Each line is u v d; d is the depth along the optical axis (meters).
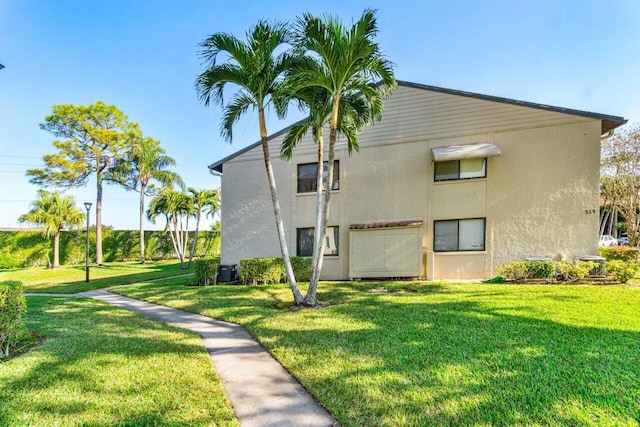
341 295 9.88
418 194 12.86
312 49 8.09
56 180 31.55
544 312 6.84
